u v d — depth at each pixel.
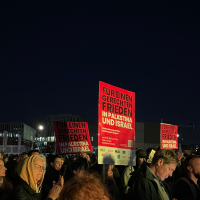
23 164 4.10
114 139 5.62
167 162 3.97
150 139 47.34
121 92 5.99
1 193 3.68
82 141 11.12
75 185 1.69
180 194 4.71
